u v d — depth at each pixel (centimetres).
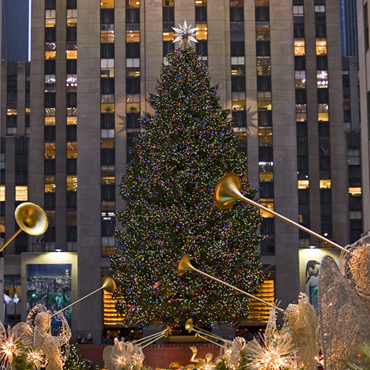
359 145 8188
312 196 7444
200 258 3412
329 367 842
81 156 7019
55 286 6775
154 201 3628
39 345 1559
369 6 3694
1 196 8125
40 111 7719
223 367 1889
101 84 7156
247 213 3553
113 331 6769
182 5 7131
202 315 3516
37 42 7775
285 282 6725
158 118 3703
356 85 9425
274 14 7219
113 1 7256
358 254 851
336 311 845
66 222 7544
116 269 3700
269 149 7019
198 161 3553
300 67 7625
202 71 3781
